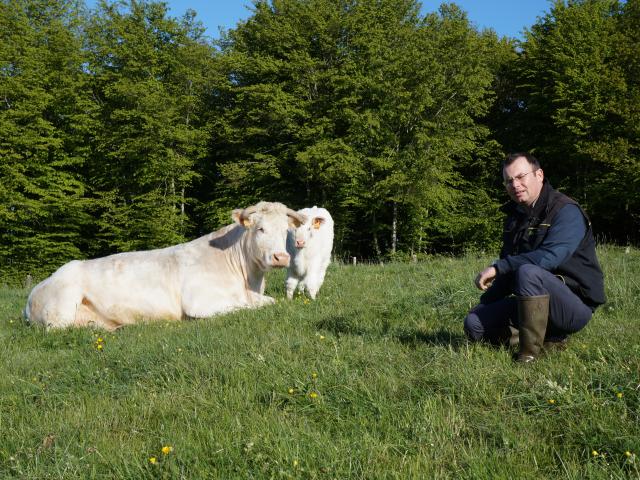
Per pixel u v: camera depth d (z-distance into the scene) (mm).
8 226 29969
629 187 28656
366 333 5625
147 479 3072
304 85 34188
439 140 31688
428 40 32938
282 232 7867
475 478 2855
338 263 15539
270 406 3840
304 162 30984
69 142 32531
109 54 33781
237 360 4801
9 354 6121
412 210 32438
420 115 32125
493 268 4430
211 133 36219
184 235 35906
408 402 3752
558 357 4410
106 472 3191
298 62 32812
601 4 34094
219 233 8406
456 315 6152
